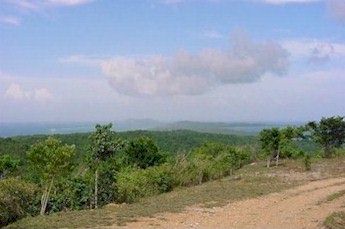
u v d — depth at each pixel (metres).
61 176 26.78
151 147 44.81
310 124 59.59
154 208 26.17
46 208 26.45
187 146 69.06
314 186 36.72
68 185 28.45
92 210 25.94
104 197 29.41
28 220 22.97
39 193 26.52
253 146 61.22
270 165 52.66
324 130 58.97
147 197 32.56
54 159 25.91
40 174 26.48
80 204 28.16
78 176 29.61
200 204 27.77
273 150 52.78
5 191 24.20
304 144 66.56
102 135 29.72
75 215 23.84
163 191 36.16
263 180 40.66
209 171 43.66
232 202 28.64
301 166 50.22
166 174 37.44
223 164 46.53
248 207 26.83
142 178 34.50
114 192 29.89
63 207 27.28
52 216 23.78
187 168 41.28
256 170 49.41
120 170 36.12
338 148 59.59
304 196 31.38
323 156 58.44
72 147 27.08
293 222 22.30
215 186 37.31
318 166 50.47
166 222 22.09
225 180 42.19
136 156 43.91
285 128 58.34
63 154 26.22
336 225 21.17
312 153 60.94
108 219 22.56
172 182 37.91
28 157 26.44
